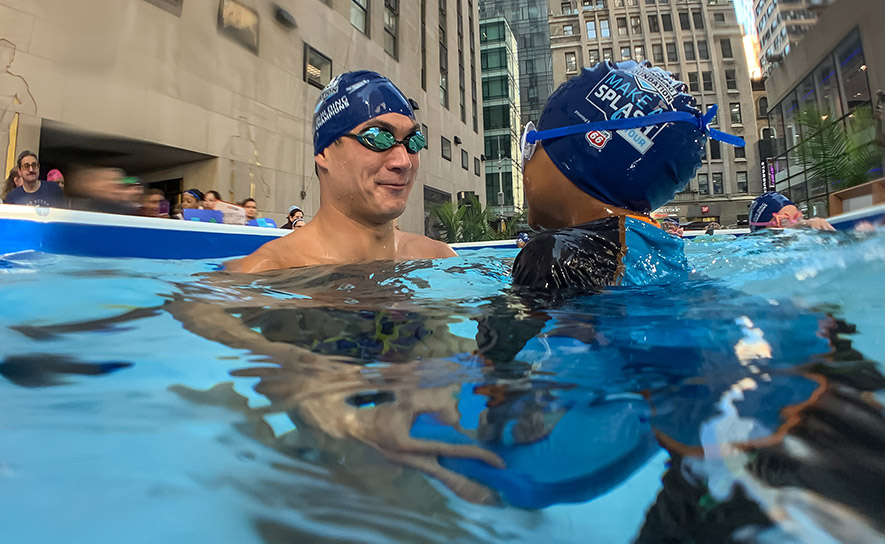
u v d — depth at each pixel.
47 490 0.33
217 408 0.47
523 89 33.12
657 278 1.00
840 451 0.36
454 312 0.87
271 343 0.69
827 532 0.28
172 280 1.23
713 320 0.73
